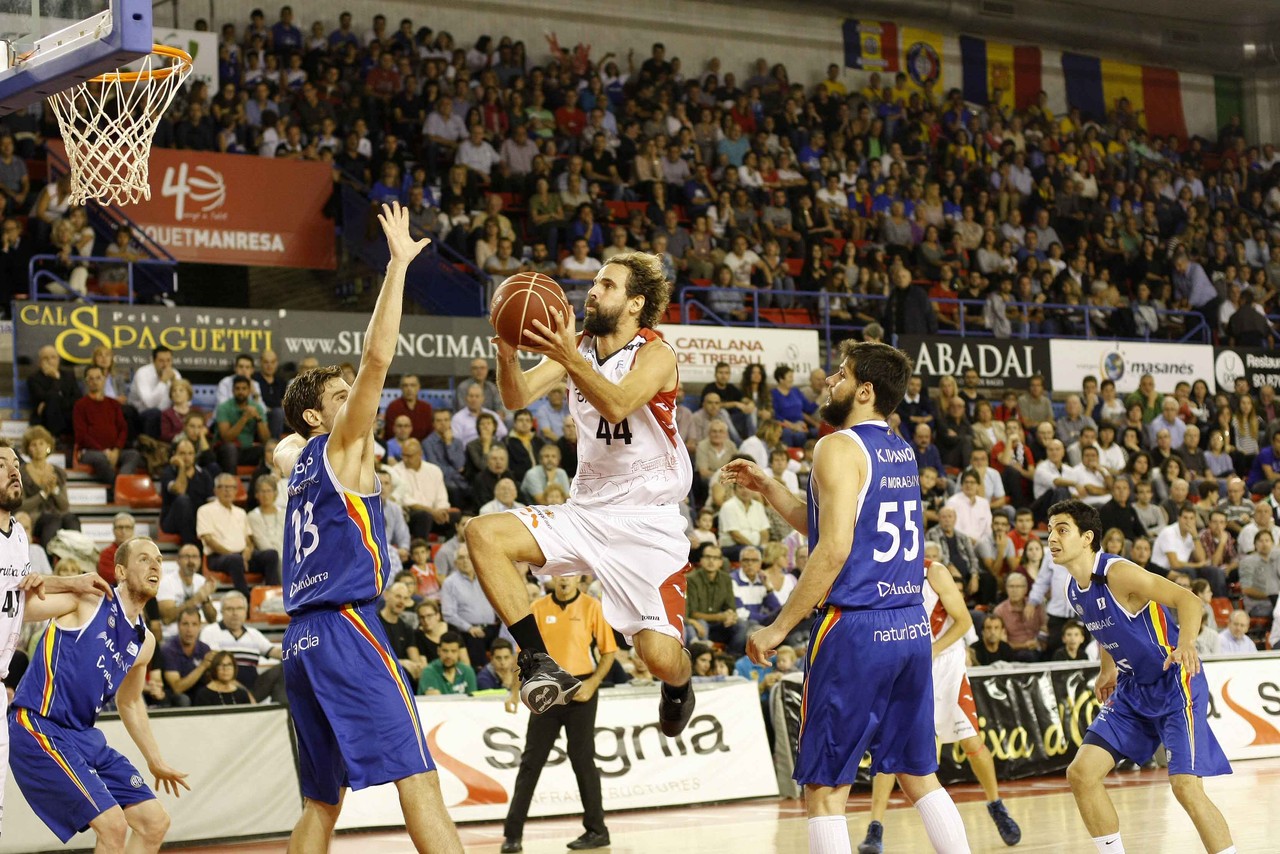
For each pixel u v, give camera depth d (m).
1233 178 24.94
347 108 17.83
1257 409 18.52
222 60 17.45
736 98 21.53
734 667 10.96
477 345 14.55
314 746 4.54
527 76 20.23
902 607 4.58
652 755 9.69
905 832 8.05
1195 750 5.67
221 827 8.21
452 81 19.02
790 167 20.55
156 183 15.40
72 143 7.20
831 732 4.50
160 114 7.43
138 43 5.64
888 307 17.30
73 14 5.86
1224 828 5.61
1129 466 15.50
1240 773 10.62
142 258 14.41
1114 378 17.66
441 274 16.33
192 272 17.20
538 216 17.73
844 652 4.50
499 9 21.17
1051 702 10.97
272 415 13.00
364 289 16.89
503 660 9.80
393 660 4.51
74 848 7.73
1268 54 26.47
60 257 13.70
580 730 7.75
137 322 13.09
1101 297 20.69
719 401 14.44
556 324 4.25
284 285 17.62
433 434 13.02
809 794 4.58
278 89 17.61
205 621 9.94
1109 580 5.83
